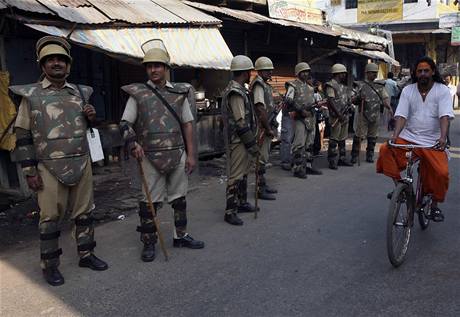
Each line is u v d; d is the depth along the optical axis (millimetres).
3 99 6348
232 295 3738
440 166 4496
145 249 4520
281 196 6832
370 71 9258
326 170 8797
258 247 4785
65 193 4004
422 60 4539
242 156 5441
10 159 6953
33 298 3748
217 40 8422
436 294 3711
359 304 3561
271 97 6555
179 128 4512
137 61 7031
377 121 9445
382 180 7855
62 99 3920
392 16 23984
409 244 4820
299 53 12977
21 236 5281
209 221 5672
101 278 4094
